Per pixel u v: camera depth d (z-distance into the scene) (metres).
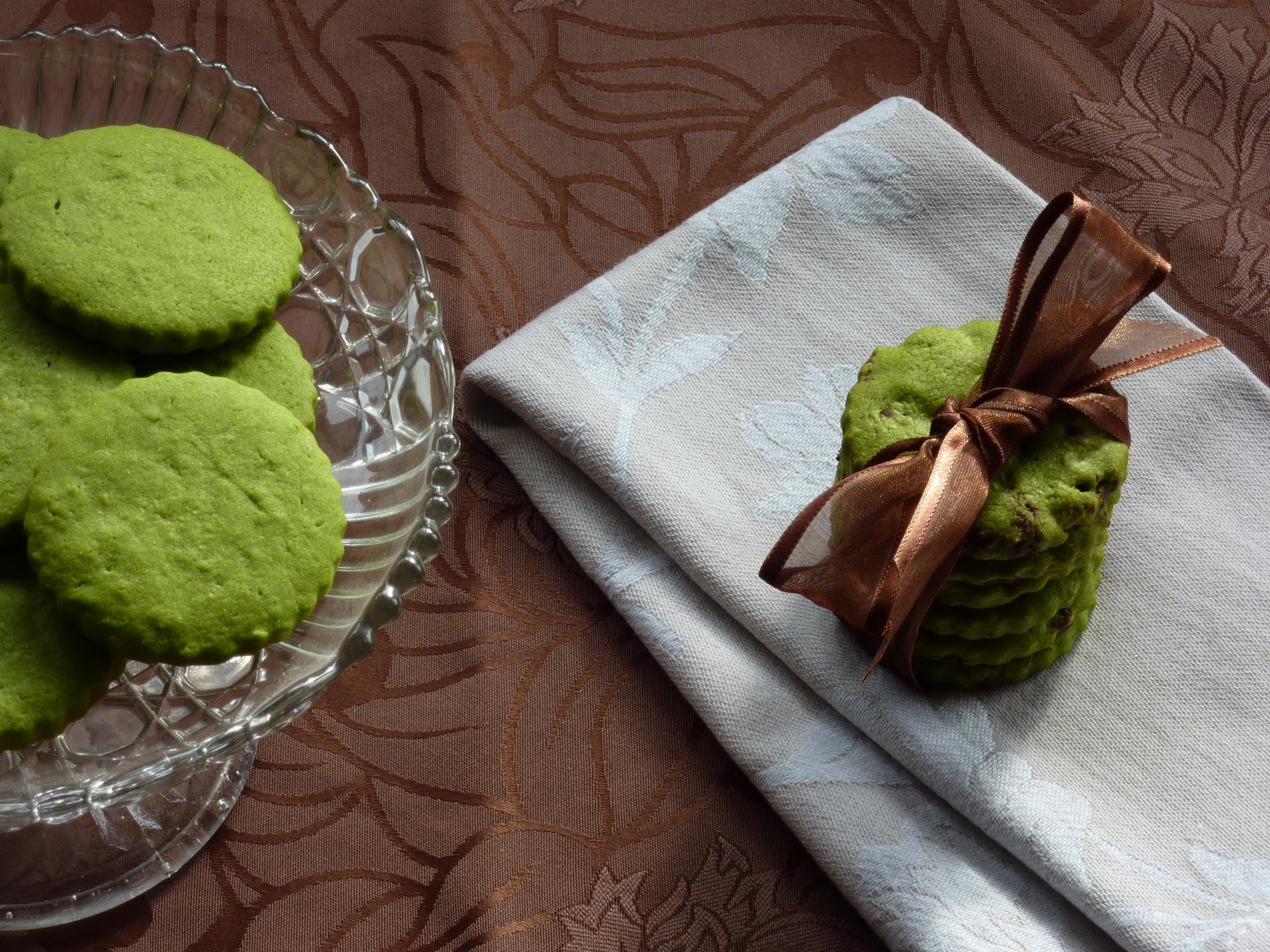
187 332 0.53
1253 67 0.66
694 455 0.59
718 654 0.57
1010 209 0.62
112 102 0.59
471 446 0.60
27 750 0.52
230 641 0.50
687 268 0.61
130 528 0.50
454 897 0.55
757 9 0.67
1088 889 0.53
